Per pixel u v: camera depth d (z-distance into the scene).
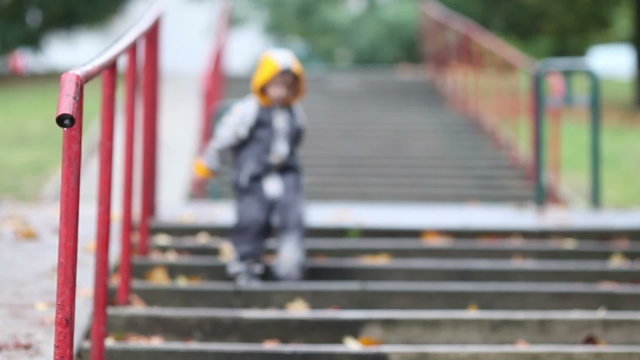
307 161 23.81
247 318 10.51
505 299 11.73
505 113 25.06
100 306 8.88
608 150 28.69
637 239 14.22
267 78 12.32
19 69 44.75
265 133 12.41
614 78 53.41
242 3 53.12
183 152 23.95
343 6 52.41
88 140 24.16
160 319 10.44
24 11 41.12
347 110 28.44
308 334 10.55
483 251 13.53
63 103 6.72
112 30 52.41
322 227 13.99
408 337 10.58
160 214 14.75
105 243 8.92
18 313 9.75
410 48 51.75
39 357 8.58
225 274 12.52
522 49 57.12
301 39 54.34
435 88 32.09
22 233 12.91
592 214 15.78
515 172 23.52
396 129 26.55
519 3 50.47
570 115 36.53
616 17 51.38
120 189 19.20
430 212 15.95
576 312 11.30
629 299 11.71
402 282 12.70
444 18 34.06
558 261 13.46
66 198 6.95
